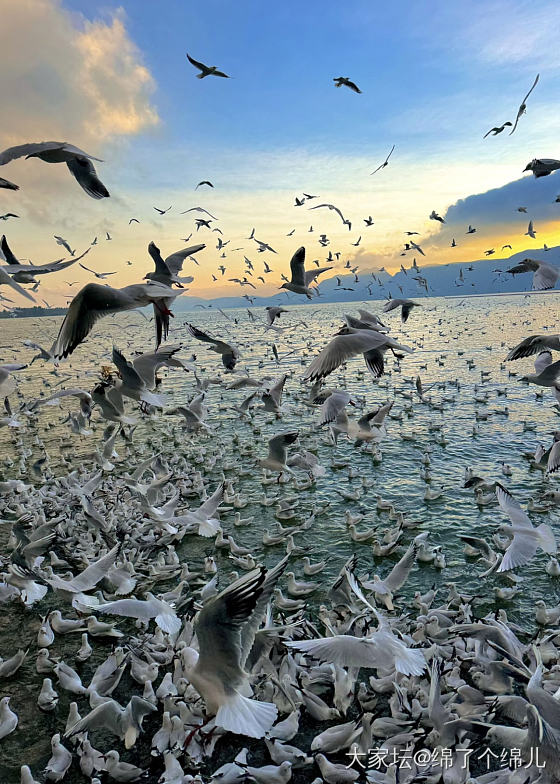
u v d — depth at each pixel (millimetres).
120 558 25188
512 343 103438
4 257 15164
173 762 14539
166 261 16344
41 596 21344
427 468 38062
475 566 25438
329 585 24203
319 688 17453
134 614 12547
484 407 55062
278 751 14977
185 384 75625
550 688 16156
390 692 17203
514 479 35688
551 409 53188
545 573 24500
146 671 18359
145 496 22875
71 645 20594
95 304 10797
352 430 27984
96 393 18859
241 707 8945
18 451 45250
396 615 21125
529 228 35438
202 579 24859
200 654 9070
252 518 31094
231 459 41219
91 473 36875
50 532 23875
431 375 74375
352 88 24891
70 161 13477
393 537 27219
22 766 14617
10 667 18953
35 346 31875
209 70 20375
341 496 33812
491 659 17891
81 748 15242
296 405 59375
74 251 25797
